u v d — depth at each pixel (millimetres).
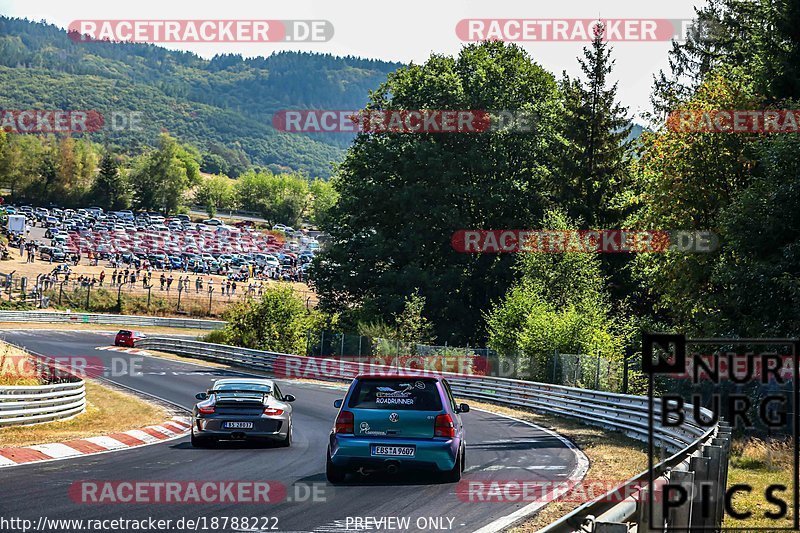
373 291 159000
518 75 161875
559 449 48969
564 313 94438
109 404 72750
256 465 38625
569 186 157125
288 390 93750
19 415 52812
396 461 33188
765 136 81188
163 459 40219
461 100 153750
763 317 67250
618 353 92812
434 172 153125
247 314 133625
